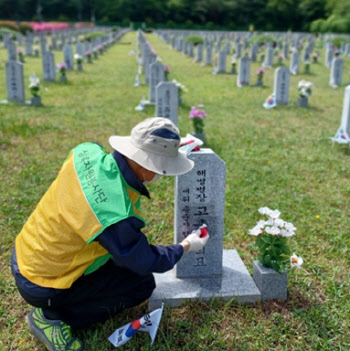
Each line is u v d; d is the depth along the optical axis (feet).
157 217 15.79
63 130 27.02
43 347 9.54
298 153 23.59
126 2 246.88
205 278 11.41
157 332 9.83
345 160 22.54
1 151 22.40
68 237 8.27
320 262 13.00
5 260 12.82
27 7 235.81
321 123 31.12
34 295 8.63
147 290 9.95
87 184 8.14
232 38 147.64
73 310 9.39
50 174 19.44
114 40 132.87
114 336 9.43
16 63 34.17
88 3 257.14
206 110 34.50
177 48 102.89
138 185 8.41
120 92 42.52
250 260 13.07
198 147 10.82
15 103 34.68
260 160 22.16
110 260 9.30
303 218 15.84
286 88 37.04
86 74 56.54
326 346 9.52
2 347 9.55
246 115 33.14
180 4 243.81
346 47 93.86
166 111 28.17
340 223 15.57
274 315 10.43
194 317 10.34
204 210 10.93
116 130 27.58
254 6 240.94
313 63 78.84
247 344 9.62
